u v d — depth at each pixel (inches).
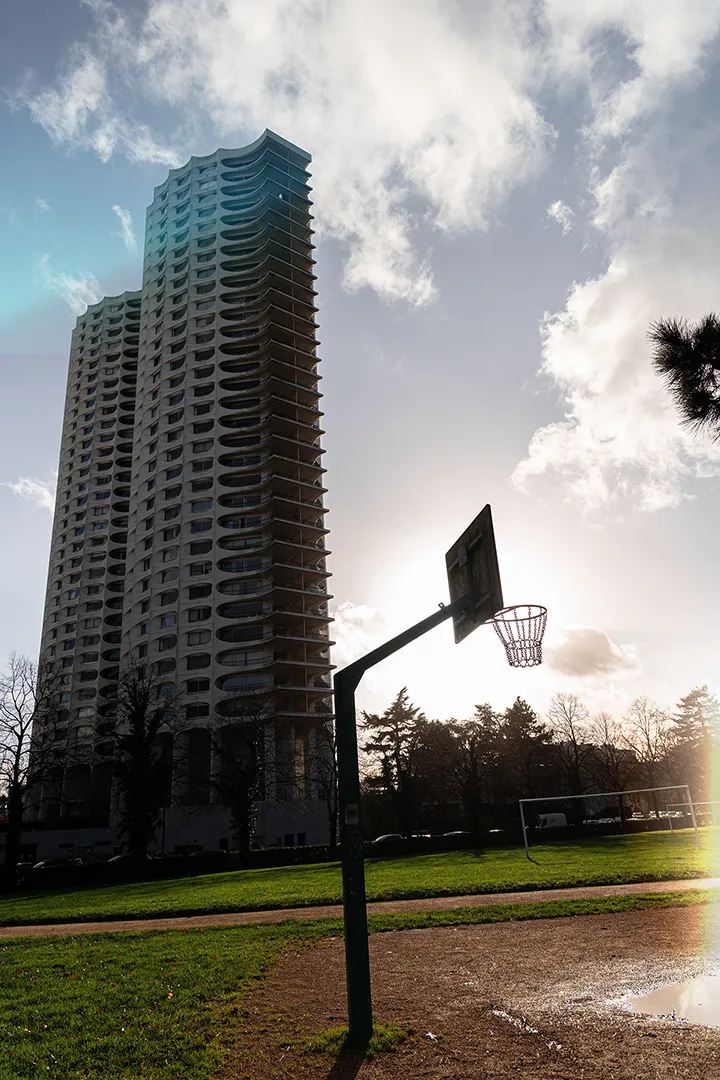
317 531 3440.0
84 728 4121.6
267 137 4210.1
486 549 351.3
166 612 3358.8
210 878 1451.8
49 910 938.7
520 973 410.9
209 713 3048.7
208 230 4133.9
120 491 4830.2
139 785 2055.9
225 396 3663.9
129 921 769.6
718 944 469.1
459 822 2723.9
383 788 2886.3
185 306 3971.5
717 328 315.9
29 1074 271.0
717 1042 277.4
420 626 361.7
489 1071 261.0
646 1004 335.6
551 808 3048.7
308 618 3216.0
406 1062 274.2
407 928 593.0
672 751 3511.3
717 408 319.0
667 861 1091.3
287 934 578.2
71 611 4665.4
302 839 2704.2
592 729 3378.4
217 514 3422.7
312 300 4050.2
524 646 447.5
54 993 391.2
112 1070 273.6
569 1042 286.7
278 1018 334.6
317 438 3745.1
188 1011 345.7
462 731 3380.9
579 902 677.9
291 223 4087.1
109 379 5201.8
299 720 3031.5
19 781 2145.7
